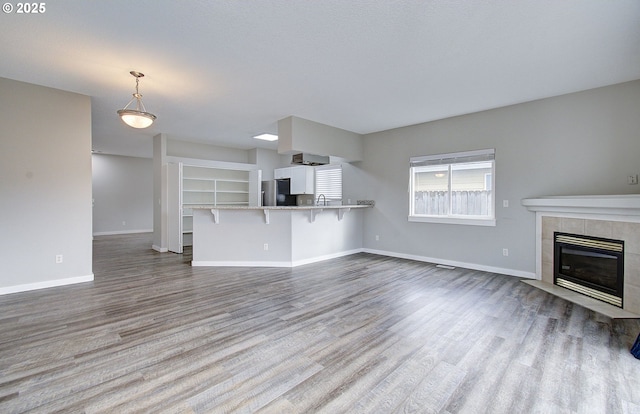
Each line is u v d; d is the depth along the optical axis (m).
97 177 9.41
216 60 3.07
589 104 3.82
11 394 1.76
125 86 3.75
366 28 2.51
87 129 4.05
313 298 3.45
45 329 2.62
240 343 2.39
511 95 4.05
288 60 3.08
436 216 5.32
